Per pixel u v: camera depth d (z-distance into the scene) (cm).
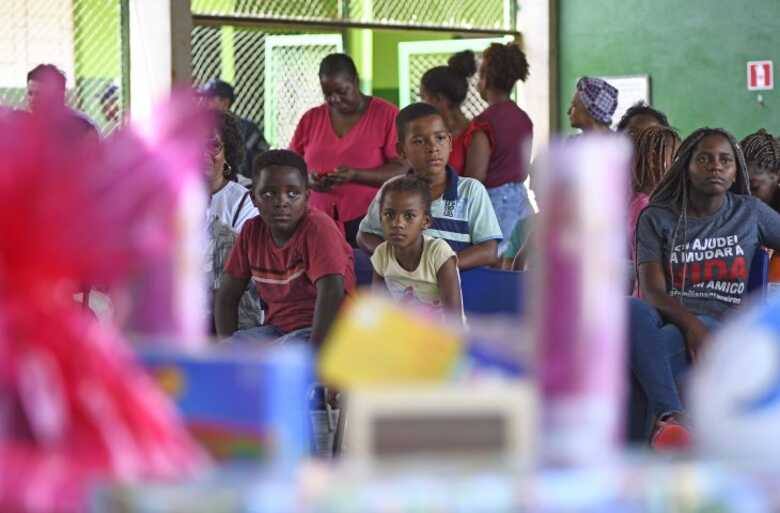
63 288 167
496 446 159
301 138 947
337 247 595
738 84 1438
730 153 623
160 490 151
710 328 602
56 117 164
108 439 161
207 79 1388
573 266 170
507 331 183
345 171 887
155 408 166
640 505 158
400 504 150
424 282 600
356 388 160
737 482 161
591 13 1524
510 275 590
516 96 1565
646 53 1491
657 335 579
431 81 990
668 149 708
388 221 599
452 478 153
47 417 160
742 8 1430
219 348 179
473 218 707
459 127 985
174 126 177
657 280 621
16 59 1216
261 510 150
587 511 155
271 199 595
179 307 186
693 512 160
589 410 169
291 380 170
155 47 1231
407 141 706
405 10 1466
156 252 173
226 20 1328
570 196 170
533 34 1544
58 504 158
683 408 590
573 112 986
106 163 170
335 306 582
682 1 1466
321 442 488
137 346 177
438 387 159
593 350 169
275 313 613
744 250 627
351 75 916
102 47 1241
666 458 172
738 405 175
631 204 695
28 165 161
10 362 160
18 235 161
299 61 1446
